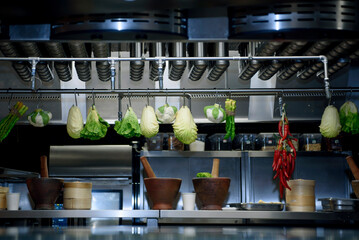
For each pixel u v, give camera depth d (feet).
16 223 15.47
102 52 11.50
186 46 12.51
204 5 7.36
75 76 15.64
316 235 8.29
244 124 16.83
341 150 15.53
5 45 10.91
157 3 7.20
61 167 17.07
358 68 15.56
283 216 12.34
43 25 7.71
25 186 16.57
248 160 15.33
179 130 12.82
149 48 12.17
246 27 7.45
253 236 8.03
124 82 15.66
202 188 12.75
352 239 7.31
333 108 13.25
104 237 7.73
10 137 17.17
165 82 15.62
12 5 7.08
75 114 13.04
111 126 16.62
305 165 15.53
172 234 8.51
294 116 16.17
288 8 7.32
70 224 15.78
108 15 7.31
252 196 15.24
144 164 13.23
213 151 15.28
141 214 12.03
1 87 15.57
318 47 10.58
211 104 15.98
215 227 11.54
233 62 15.53
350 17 7.35
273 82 15.55
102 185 16.39
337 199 12.57
